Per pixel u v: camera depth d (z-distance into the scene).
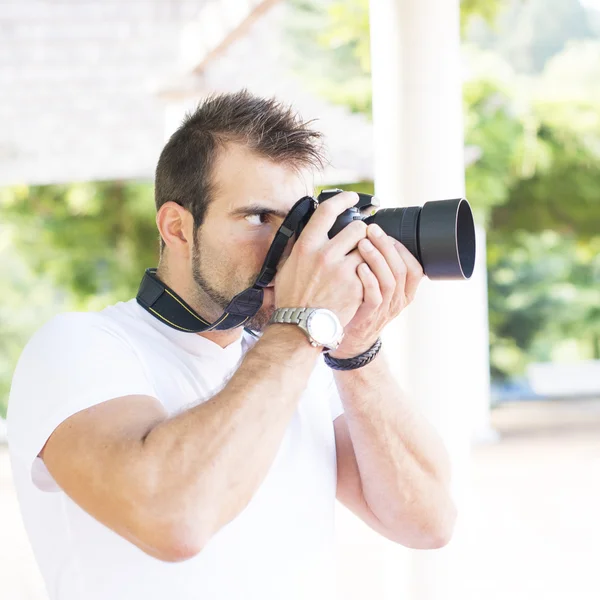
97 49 11.84
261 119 2.70
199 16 10.00
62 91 12.31
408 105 4.39
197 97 10.66
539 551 8.24
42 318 19.72
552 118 18.78
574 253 22.84
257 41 14.25
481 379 14.16
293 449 2.79
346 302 2.51
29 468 2.47
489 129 18.19
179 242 2.79
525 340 23.23
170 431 2.30
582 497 10.27
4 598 7.32
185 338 2.76
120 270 19.66
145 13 11.39
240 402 2.35
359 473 3.02
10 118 12.51
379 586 7.34
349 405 2.88
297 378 2.43
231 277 2.71
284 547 2.67
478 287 13.90
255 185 2.67
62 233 19.50
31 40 11.64
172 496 2.24
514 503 10.10
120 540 2.48
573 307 23.03
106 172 13.07
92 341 2.56
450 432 4.41
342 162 12.51
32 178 12.96
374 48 4.52
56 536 2.56
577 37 24.00
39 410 2.46
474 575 7.59
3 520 10.05
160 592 2.47
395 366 4.45
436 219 2.53
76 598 2.50
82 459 2.33
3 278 19.56
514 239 21.75
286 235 2.62
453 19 4.42
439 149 4.39
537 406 18.53
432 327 4.38
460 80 4.49
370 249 2.51
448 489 3.04
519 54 19.75
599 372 20.72
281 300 2.53
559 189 20.22
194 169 2.73
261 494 2.67
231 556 2.56
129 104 12.73
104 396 2.44
